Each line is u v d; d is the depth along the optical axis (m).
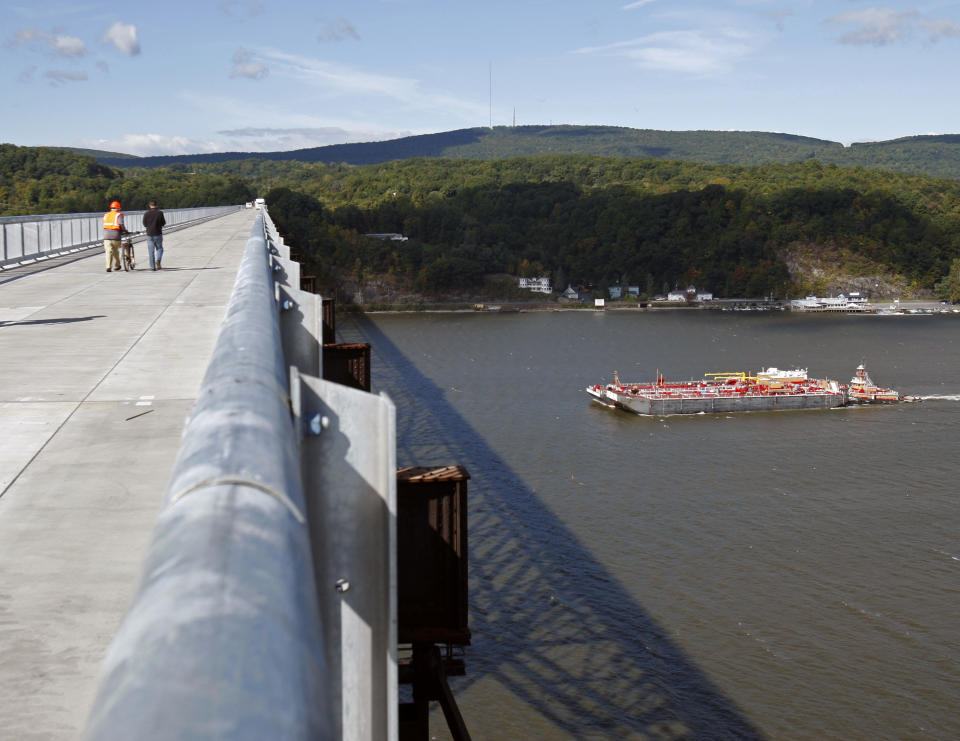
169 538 1.35
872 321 189.75
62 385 9.65
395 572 2.77
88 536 5.30
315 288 18.22
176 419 8.18
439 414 81.00
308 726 0.99
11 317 15.15
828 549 44.38
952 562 42.50
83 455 7.01
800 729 27.78
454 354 124.81
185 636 1.04
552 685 29.64
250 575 1.23
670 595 37.72
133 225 49.78
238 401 2.04
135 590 1.25
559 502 52.56
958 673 31.30
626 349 134.88
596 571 40.44
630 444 70.69
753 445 71.62
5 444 7.32
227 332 3.32
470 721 27.58
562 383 100.62
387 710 2.80
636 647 32.78
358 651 2.79
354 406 2.73
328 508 2.73
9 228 27.81
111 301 17.48
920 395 98.00
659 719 27.98
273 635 1.11
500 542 44.53
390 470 2.73
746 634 34.06
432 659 5.89
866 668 31.61
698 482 58.28
